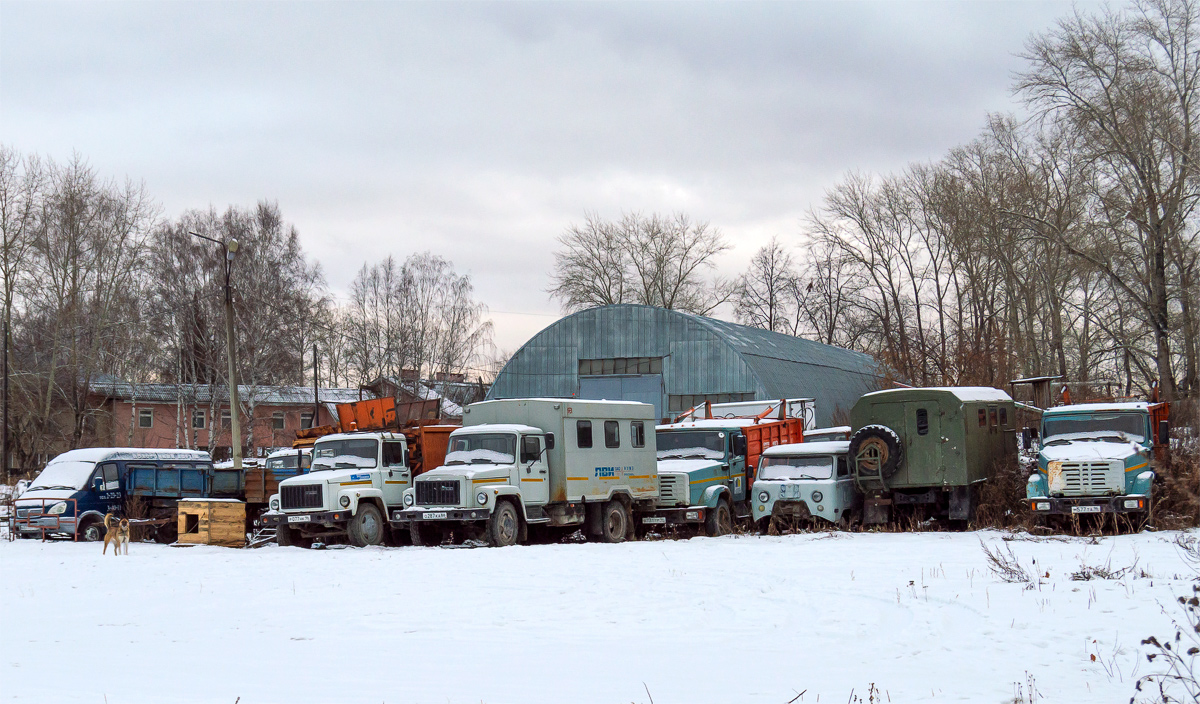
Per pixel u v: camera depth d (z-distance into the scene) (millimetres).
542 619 11898
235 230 51688
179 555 21875
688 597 13289
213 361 50375
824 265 68250
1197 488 21953
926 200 57969
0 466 51406
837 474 24109
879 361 52750
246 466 32750
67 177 51562
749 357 45125
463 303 66375
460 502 21797
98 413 58656
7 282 50125
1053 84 39906
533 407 23328
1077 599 11867
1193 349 40438
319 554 21219
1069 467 21250
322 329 58125
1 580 17312
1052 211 44750
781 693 7891
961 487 23531
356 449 24438
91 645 10750
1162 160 39062
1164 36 38625
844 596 12898
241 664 9508
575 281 72375
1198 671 8219
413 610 12773
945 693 7785
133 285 52844
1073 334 48938
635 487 24625
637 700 7723
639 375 46969
